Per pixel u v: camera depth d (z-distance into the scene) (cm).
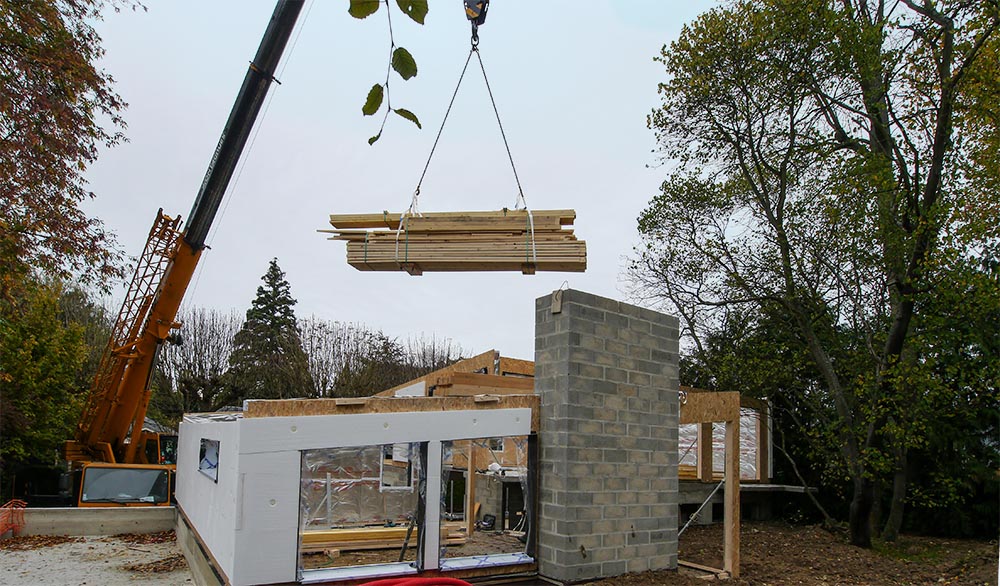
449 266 626
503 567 707
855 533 1168
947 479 1236
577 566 696
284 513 604
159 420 2859
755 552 1044
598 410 735
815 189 1304
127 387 1362
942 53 1097
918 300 1100
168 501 1410
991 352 1173
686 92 1276
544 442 738
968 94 1051
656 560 775
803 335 1336
